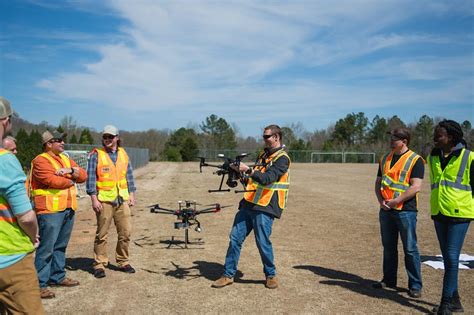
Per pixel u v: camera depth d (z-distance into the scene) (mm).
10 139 4926
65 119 50469
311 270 6164
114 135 5797
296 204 13367
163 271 6070
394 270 5348
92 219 10305
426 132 60156
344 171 33031
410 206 4992
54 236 4977
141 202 13891
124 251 5984
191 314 4539
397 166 5125
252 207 5246
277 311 4629
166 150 58656
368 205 13156
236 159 5035
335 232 8961
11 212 2768
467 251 7266
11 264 2768
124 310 4637
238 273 5996
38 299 2910
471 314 4492
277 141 5379
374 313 4582
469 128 56125
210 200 14438
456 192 4426
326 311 4633
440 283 5562
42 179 4895
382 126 67312
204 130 70938
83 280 5633
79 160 16875
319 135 76688
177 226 7043
